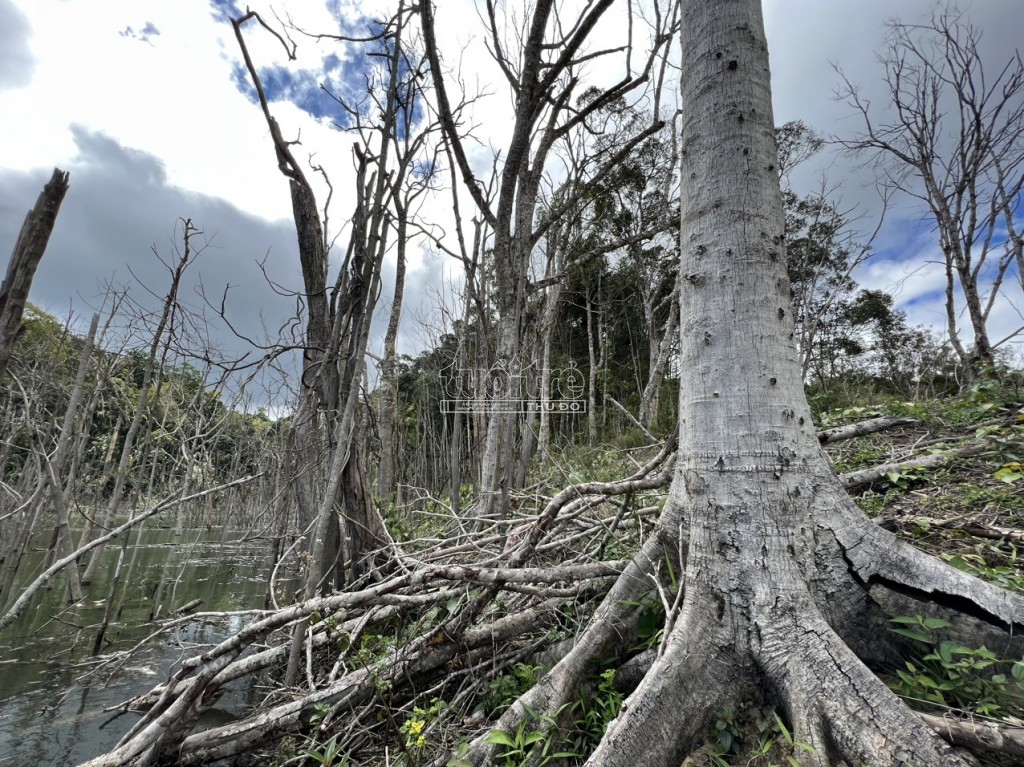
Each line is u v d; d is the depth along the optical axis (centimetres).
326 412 425
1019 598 168
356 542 434
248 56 405
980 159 820
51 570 350
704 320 203
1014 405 458
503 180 468
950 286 889
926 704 159
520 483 510
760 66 215
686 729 161
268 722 256
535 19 430
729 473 185
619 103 985
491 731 185
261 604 644
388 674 257
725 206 204
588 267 1568
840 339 2105
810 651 159
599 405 1820
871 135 980
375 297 381
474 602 254
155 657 468
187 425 612
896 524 283
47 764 289
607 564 260
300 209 461
